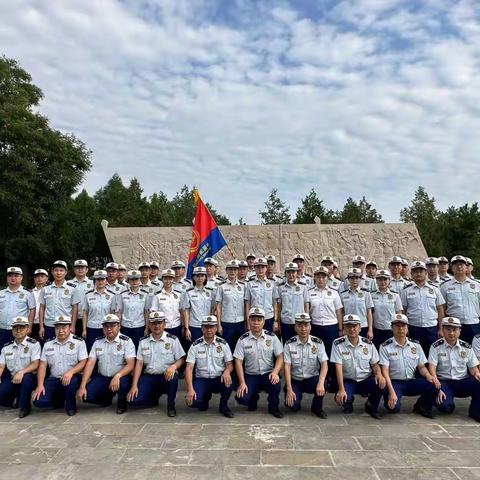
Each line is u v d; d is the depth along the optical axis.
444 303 7.79
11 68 22.09
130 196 45.34
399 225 16.14
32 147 20.20
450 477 4.34
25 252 24.11
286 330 7.98
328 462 4.68
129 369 6.60
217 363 6.55
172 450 5.02
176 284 9.18
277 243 15.85
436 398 6.21
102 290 8.38
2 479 4.36
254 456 4.84
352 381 6.42
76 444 5.22
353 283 8.09
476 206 30.36
